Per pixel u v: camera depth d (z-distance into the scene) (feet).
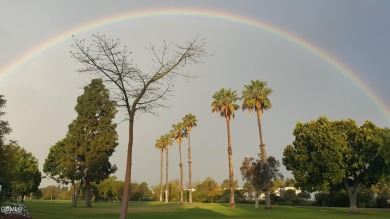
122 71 62.08
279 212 150.20
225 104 205.16
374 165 160.35
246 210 164.76
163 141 370.32
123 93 62.13
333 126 166.20
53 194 505.25
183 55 65.92
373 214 140.05
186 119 283.38
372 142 157.17
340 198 214.07
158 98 64.95
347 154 160.15
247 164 190.39
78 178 191.62
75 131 195.31
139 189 427.33
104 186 397.80
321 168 164.86
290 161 177.17
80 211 145.38
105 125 196.24
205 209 172.35
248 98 198.08
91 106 195.62
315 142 163.32
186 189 362.12
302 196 268.82
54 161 236.43
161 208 184.34
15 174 154.92
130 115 62.13
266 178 183.32
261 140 194.80
